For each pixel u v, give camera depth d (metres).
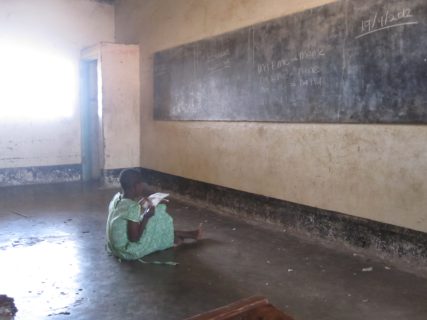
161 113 6.77
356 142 3.78
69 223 5.04
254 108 4.86
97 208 5.85
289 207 4.53
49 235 4.52
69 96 7.88
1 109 7.30
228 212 5.39
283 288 3.12
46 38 7.59
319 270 3.45
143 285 3.19
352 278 3.28
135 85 7.44
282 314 1.37
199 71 5.75
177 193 6.44
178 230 4.36
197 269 3.50
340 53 3.83
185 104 6.12
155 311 2.77
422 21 3.18
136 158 7.57
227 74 5.23
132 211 3.69
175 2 6.22
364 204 3.76
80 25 7.88
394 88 3.41
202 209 5.67
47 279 3.30
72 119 7.94
